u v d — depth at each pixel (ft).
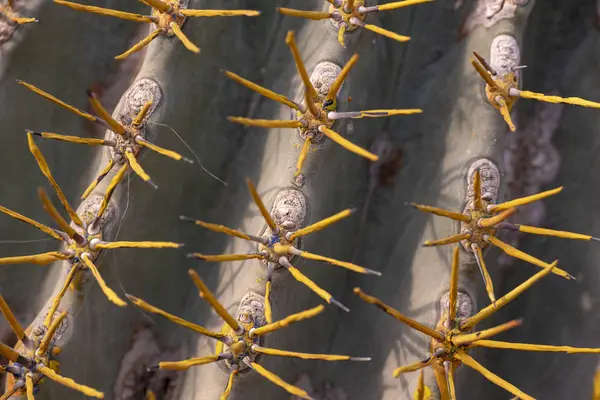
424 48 1.76
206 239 1.75
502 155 1.71
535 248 1.75
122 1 1.77
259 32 1.76
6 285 1.76
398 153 1.74
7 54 1.73
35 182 1.76
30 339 1.67
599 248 1.75
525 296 1.75
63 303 1.69
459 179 1.70
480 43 1.73
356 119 1.71
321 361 1.73
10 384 1.69
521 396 1.62
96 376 1.72
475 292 1.69
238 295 1.69
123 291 1.70
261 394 1.69
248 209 1.72
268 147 1.73
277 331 1.69
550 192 1.64
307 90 1.61
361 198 1.74
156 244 1.64
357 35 1.71
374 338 1.73
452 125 1.72
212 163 1.74
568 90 1.77
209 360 1.64
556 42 1.78
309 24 1.74
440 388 1.65
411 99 1.75
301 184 1.69
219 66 1.74
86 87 1.76
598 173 1.76
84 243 1.67
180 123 1.71
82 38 1.76
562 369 1.74
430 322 1.69
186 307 1.74
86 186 1.76
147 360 1.73
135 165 1.65
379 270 1.73
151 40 1.70
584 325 1.74
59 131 1.76
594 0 1.78
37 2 1.73
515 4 1.72
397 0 1.74
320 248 1.70
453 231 1.69
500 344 1.63
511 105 1.71
